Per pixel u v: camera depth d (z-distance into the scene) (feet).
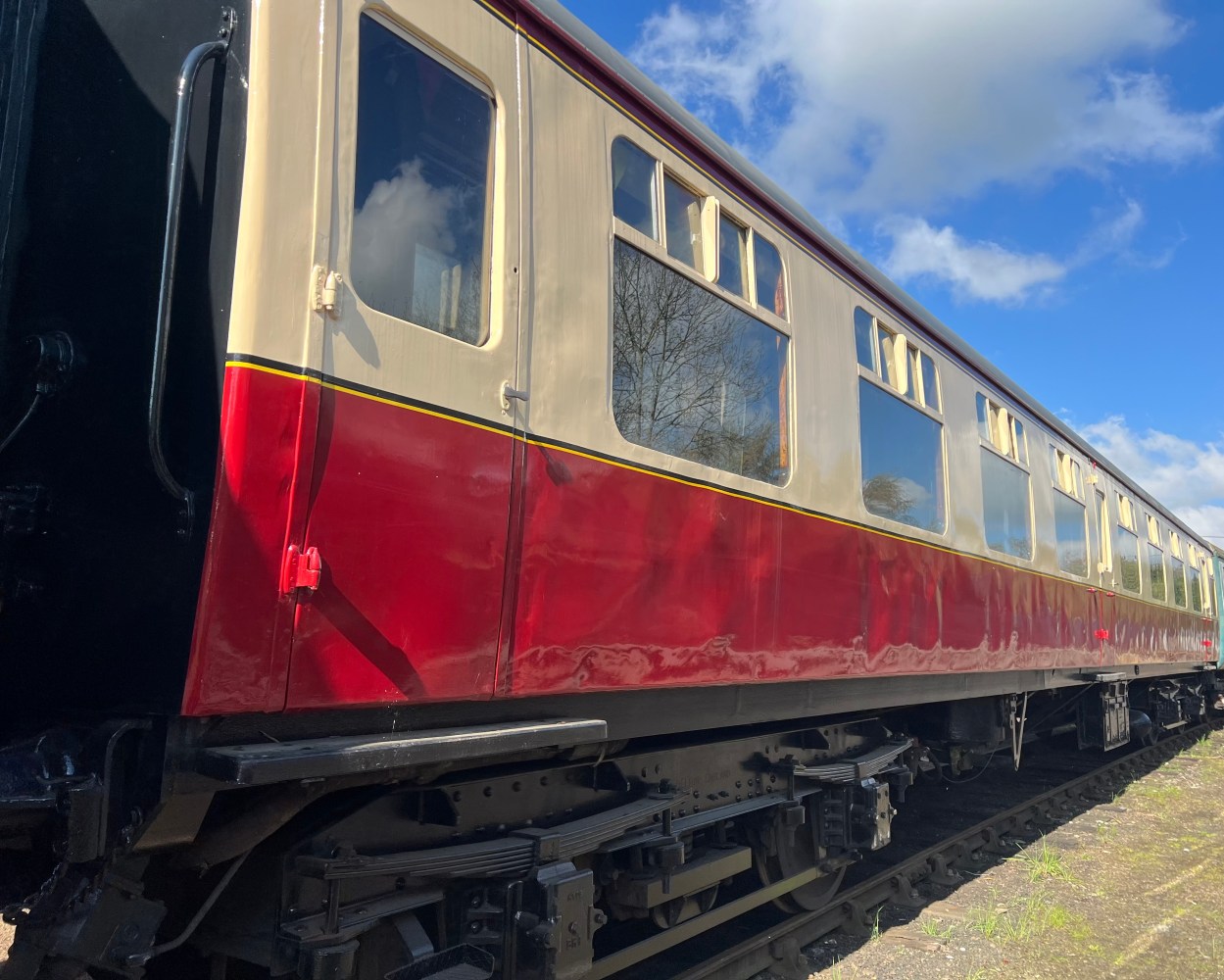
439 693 7.94
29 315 8.00
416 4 8.23
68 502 7.48
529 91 9.46
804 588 13.48
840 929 15.99
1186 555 46.37
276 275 6.87
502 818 9.78
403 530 7.66
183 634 6.49
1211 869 21.09
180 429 6.88
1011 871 20.57
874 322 16.75
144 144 7.61
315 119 7.26
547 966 8.77
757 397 12.89
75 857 6.39
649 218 11.14
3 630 7.66
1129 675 33.27
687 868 12.21
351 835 8.33
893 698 16.80
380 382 7.56
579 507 9.57
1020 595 22.53
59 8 8.43
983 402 21.84
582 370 9.75
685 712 11.59
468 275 8.64
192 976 8.89
